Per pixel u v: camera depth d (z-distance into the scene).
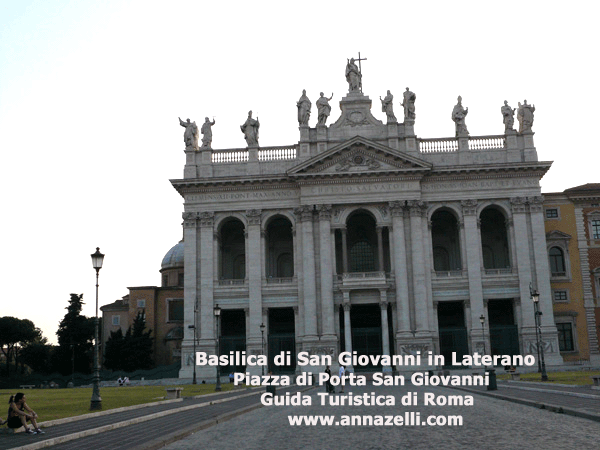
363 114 83.06
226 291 81.25
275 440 20.58
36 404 39.75
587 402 29.12
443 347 80.06
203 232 82.19
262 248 81.50
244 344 81.69
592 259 83.31
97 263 35.31
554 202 84.62
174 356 103.69
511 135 81.94
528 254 79.19
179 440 21.06
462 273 79.62
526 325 77.62
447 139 82.38
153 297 107.31
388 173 79.69
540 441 18.42
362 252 86.69
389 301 78.56
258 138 84.31
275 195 82.38
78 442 20.48
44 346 125.94
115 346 100.19
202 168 83.44
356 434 21.83
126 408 34.69
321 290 78.88
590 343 81.31
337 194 80.38
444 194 81.06
